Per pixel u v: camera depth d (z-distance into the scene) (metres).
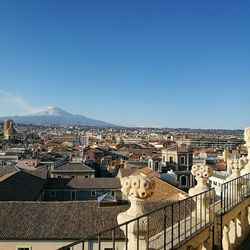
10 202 43.56
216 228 12.32
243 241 14.61
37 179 80.81
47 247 37.94
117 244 29.77
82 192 82.75
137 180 8.77
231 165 16.34
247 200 15.34
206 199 11.66
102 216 41.06
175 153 103.25
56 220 40.47
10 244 37.97
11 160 134.62
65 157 151.50
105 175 127.94
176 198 45.62
